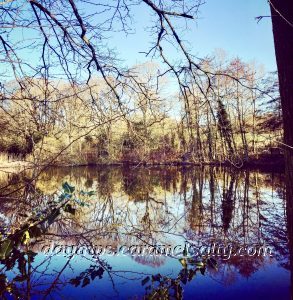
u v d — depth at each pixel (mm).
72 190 1661
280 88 2148
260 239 6523
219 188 15055
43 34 2793
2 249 1608
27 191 2221
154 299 2117
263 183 16391
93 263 4316
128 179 19094
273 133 18922
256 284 4477
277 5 2119
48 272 4031
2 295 1886
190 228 7223
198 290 4301
